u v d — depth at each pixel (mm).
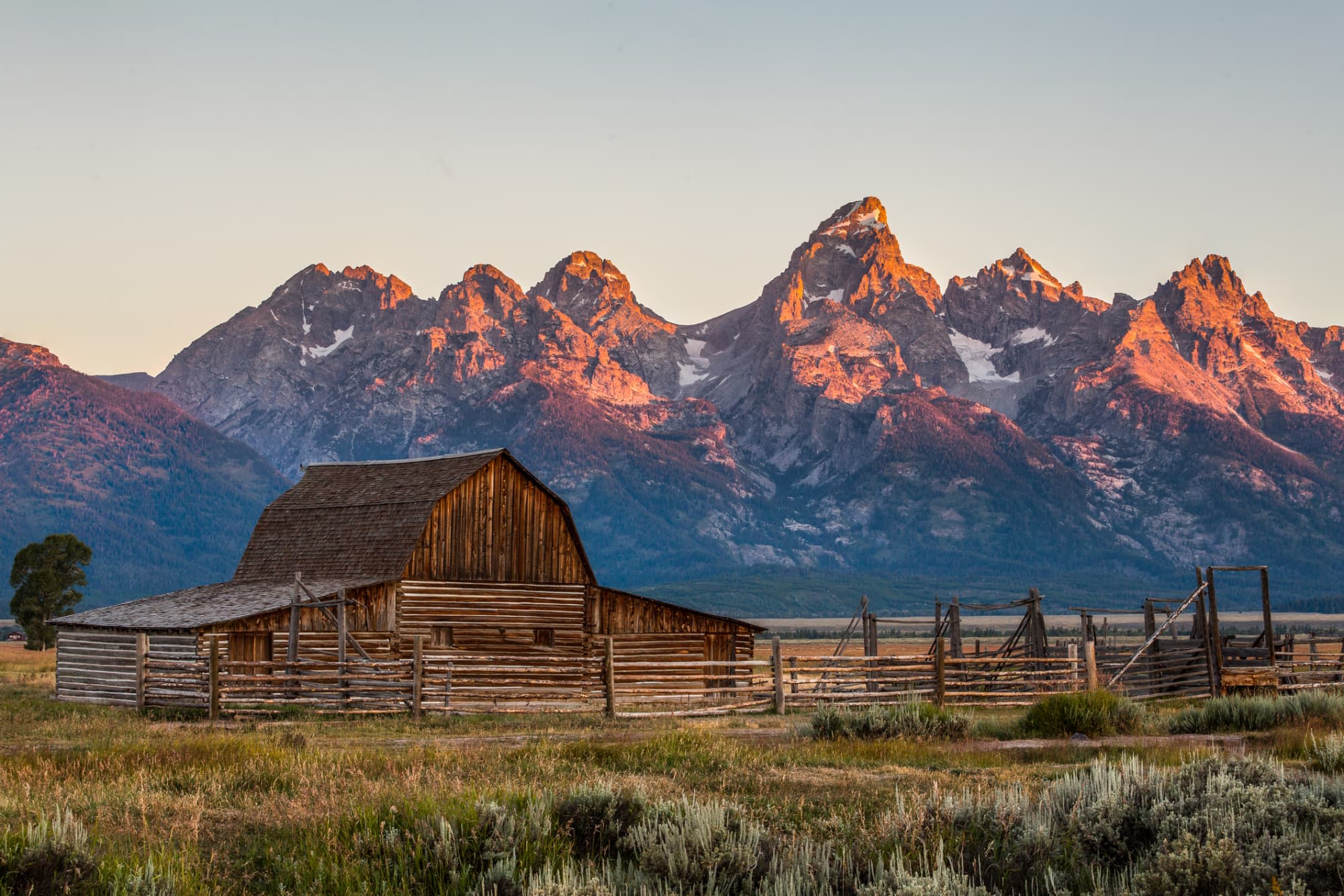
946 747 48875
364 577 91938
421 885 22703
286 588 91500
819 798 34688
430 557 92688
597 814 26391
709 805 26828
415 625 90812
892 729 52375
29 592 188875
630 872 22391
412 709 67375
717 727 59688
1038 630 90625
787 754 45312
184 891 22391
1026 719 56500
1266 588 83875
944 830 24766
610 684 66125
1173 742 50531
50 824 25297
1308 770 39312
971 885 20984
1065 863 22922
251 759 40344
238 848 27266
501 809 25984
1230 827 22656
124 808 30781
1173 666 81625
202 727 61125
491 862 23281
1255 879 20188
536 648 95562
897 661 76250
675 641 102375
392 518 95625
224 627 81188
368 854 24703
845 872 21609
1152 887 20391
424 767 39062
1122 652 98438
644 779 37656
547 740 46844
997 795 26859
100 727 60094
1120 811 24562
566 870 21391
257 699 72625
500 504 96375
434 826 25250
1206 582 80562
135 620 83688
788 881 20875
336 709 69812
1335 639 89688
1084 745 48969
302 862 24469
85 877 21938
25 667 134625
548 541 98188
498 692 68875
